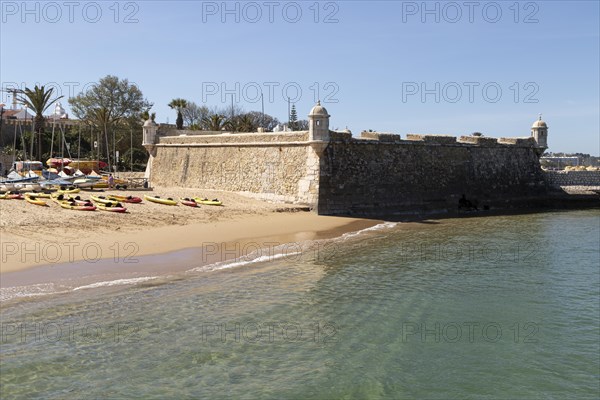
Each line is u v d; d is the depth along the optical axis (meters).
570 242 35.53
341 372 13.23
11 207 31.00
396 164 47.59
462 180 54.25
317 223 37.75
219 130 87.19
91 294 17.92
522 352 15.18
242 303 18.14
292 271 23.38
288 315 17.17
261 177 45.72
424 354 14.69
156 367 12.82
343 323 16.78
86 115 89.31
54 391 11.40
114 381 11.98
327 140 40.88
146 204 36.88
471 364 14.23
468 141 55.75
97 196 37.50
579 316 18.70
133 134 91.00
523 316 18.56
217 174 50.31
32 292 17.78
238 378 12.55
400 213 47.50
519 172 61.41
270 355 13.95
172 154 56.94
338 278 22.58
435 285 22.36
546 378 13.60
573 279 24.38
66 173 55.69
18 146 81.56
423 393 12.48
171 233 29.70
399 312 18.30
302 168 42.47
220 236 30.34
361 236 34.22
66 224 28.36
